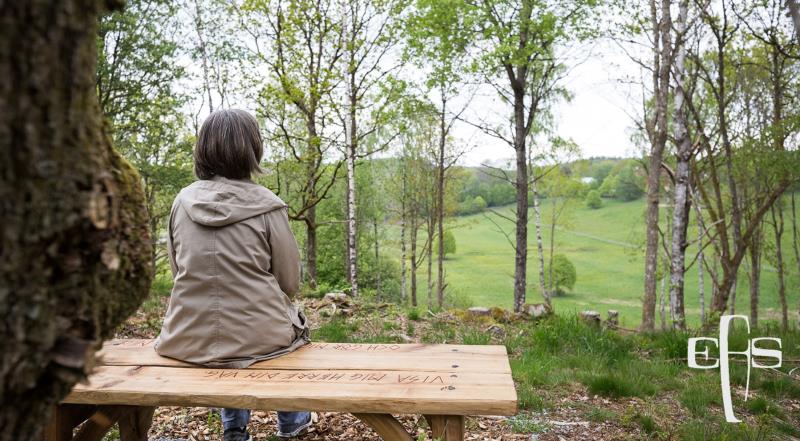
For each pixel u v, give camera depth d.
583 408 4.33
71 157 1.01
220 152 2.72
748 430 3.92
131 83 14.09
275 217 2.77
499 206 71.69
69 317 1.11
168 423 3.64
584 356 5.84
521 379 4.96
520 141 18.28
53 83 0.96
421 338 7.09
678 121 11.60
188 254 2.66
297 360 2.75
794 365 6.30
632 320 38.12
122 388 2.38
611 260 63.56
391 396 2.28
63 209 1.01
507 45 14.23
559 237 74.44
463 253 67.81
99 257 1.12
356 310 8.49
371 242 34.03
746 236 14.66
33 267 1.00
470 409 2.26
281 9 15.38
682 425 3.97
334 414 3.80
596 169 89.56
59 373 1.09
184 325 2.68
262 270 2.72
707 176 19.66
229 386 2.40
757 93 16.78
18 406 1.07
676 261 11.45
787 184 13.68
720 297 15.00
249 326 2.66
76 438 2.64
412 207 31.70
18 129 0.92
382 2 15.72
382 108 16.88
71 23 0.97
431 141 28.06
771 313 32.03
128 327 6.53
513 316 8.52
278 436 3.42
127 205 1.27
